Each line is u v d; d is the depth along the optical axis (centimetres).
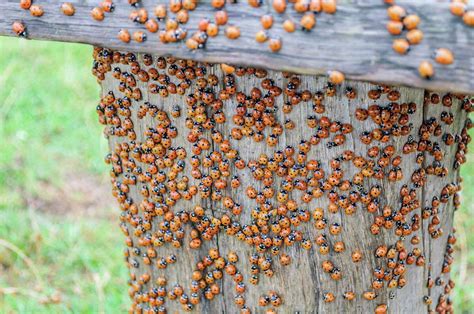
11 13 51
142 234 58
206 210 55
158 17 48
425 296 58
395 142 51
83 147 114
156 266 59
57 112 122
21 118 119
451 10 43
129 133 55
